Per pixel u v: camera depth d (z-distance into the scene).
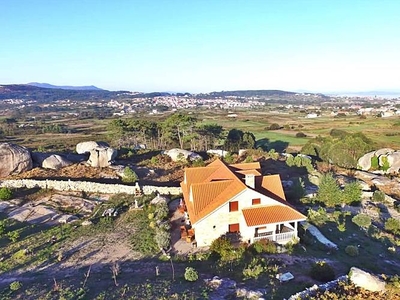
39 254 29.81
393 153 65.94
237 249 29.41
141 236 33.34
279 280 24.30
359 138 74.75
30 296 22.48
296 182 45.91
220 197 33.41
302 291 22.58
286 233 32.22
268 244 30.22
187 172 39.59
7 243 31.89
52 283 24.50
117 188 44.78
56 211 38.75
